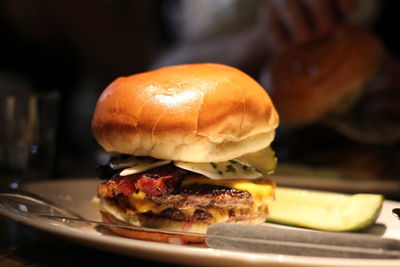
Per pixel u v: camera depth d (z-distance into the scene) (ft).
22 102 1.58
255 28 3.14
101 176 1.20
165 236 1.08
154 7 3.76
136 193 1.09
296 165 1.99
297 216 1.29
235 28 3.43
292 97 2.10
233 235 0.97
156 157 1.08
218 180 1.10
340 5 2.07
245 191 1.10
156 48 3.82
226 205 1.08
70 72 3.60
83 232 0.96
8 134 1.56
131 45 3.65
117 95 1.12
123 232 1.11
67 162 2.10
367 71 2.12
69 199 1.31
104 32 3.52
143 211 1.08
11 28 3.33
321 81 2.06
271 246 0.93
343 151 2.20
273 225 1.30
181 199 1.07
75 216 1.19
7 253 1.03
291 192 1.41
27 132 1.58
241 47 3.07
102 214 1.17
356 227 1.22
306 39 2.15
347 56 2.07
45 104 1.62
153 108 1.07
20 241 1.11
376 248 0.94
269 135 1.17
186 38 3.60
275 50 2.36
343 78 2.06
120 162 1.14
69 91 3.56
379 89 2.83
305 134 2.26
